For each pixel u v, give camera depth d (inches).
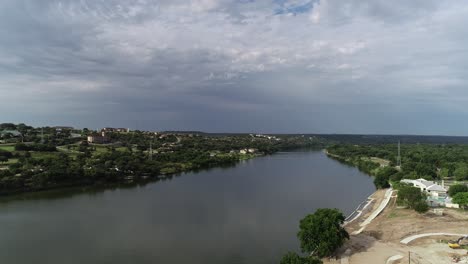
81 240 3501.5
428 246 3080.7
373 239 3324.3
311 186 6801.2
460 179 6850.4
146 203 5290.4
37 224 4104.3
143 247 3304.6
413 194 4446.4
